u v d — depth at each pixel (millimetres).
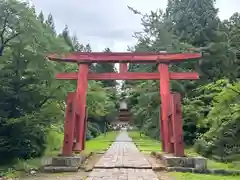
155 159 15617
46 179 10406
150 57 17469
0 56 14477
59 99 16969
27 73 15461
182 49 30750
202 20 34406
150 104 32406
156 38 36031
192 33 33812
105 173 11352
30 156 15898
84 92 16703
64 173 11656
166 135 16391
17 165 13461
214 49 29625
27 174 11602
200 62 29938
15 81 15117
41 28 13914
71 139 13414
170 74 17844
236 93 15289
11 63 15062
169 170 12297
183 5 37062
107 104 43312
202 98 26266
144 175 10914
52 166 12367
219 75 29609
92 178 10273
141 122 46000
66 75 17000
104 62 17438
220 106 15805
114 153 19359
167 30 34688
